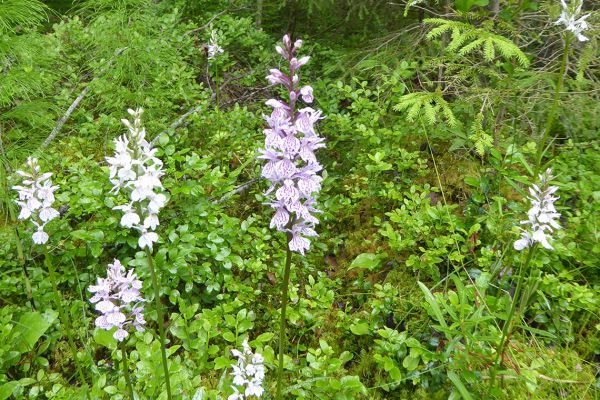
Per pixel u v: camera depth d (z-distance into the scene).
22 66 0.50
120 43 0.56
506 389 0.32
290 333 0.39
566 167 0.45
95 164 0.48
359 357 0.37
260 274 0.41
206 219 0.43
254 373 0.26
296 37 0.74
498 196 0.43
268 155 0.24
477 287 0.36
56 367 0.35
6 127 0.50
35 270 0.39
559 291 0.37
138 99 0.56
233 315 0.36
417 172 0.49
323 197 0.50
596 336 0.36
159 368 0.31
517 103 0.47
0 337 0.33
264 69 0.70
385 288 0.39
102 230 0.40
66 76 0.63
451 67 0.43
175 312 0.40
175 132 0.57
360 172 0.52
